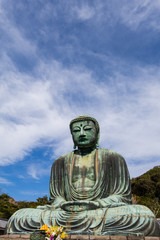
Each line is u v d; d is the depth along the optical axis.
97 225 7.73
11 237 7.51
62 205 8.77
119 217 7.82
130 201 9.78
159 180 44.50
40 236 7.10
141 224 7.68
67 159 10.97
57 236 6.20
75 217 8.05
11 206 33.56
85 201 8.52
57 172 10.89
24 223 8.32
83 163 10.63
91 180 9.95
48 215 8.39
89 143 10.95
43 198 40.78
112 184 10.04
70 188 9.84
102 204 8.63
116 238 6.98
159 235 7.87
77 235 7.23
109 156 10.63
